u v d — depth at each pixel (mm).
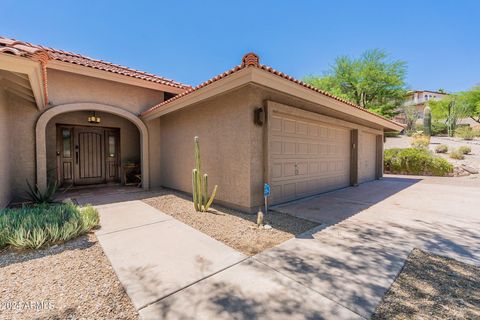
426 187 9547
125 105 8555
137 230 4328
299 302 2254
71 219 4078
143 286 2514
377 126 11734
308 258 3188
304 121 7270
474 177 12508
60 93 7211
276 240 3855
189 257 3215
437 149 17656
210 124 6566
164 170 9109
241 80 4719
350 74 26000
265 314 2090
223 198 6160
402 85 24844
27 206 6000
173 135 8430
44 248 3461
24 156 6574
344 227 4508
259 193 5680
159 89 8977
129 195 7762
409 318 2037
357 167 9828
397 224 4695
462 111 29125
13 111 6391
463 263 3055
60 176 8859
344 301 2268
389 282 2598
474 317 2049
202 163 6871
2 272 2785
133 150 10406
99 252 3387
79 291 2436
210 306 2195
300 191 7164
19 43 4652
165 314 2086
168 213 5531
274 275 2746
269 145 5730
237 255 3279
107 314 2090
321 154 8109
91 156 9641
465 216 5285
